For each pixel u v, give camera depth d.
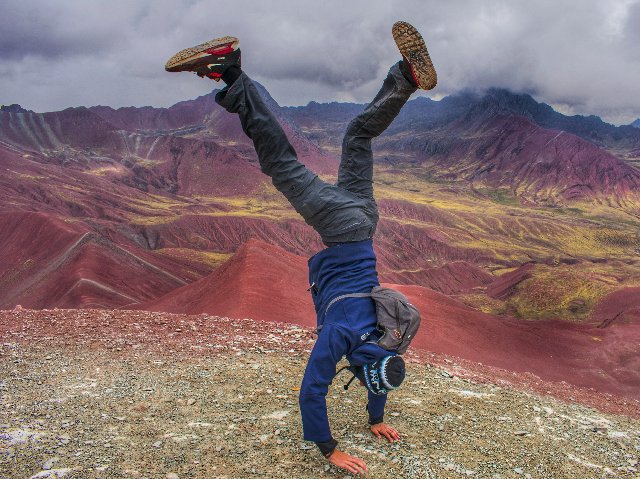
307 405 2.29
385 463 2.74
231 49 2.04
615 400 7.52
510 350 19.03
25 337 5.30
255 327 6.59
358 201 2.28
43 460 2.60
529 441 3.31
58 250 62.00
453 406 3.92
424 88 2.06
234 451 2.80
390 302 2.27
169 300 23.97
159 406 3.46
